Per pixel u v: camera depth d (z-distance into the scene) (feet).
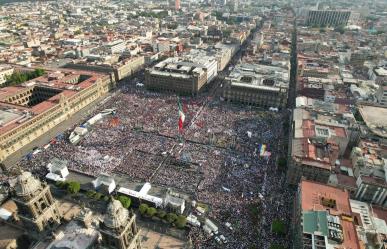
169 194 449.06
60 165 498.28
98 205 439.63
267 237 386.32
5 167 529.86
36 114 632.79
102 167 522.47
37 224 293.64
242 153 571.28
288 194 465.88
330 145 511.40
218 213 426.10
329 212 359.05
